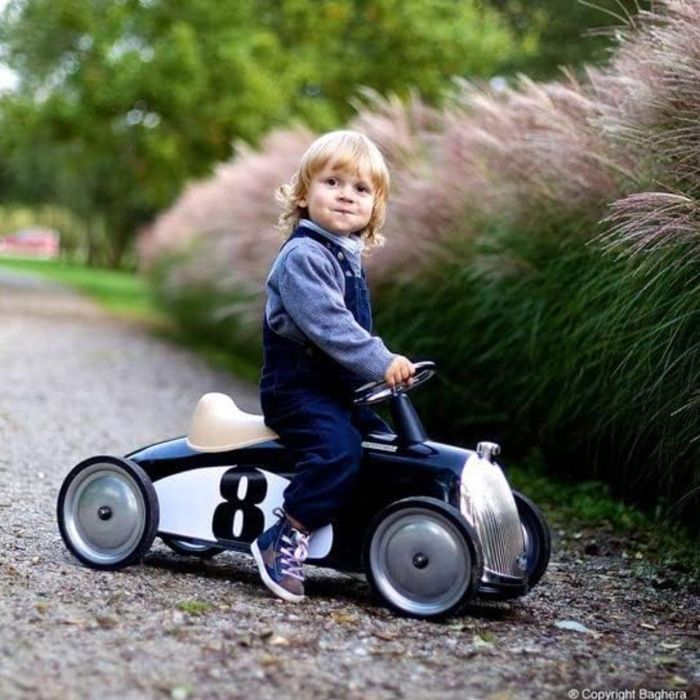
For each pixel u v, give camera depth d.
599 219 5.59
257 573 4.03
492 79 12.78
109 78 21.31
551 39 11.17
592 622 3.69
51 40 21.97
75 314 20.02
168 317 17.69
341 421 3.63
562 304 5.75
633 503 5.73
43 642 2.93
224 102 20.72
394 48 21.33
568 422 5.82
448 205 7.02
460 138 6.98
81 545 3.94
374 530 3.55
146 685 2.66
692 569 4.59
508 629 3.48
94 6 21.88
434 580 3.47
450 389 6.91
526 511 3.89
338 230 3.74
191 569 4.01
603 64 8.05
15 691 2.55
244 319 10.15
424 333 7.02
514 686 2.89
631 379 4.86
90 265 53.00
